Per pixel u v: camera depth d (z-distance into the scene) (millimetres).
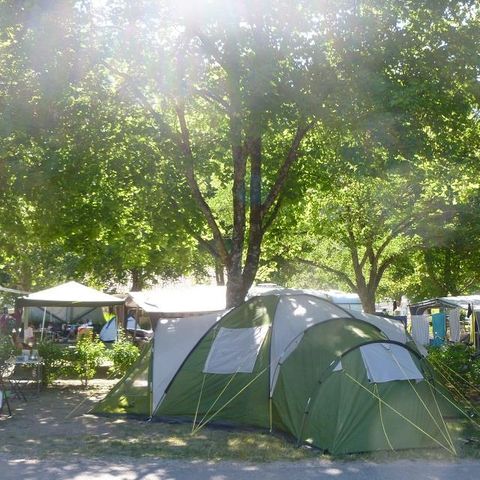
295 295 11758
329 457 8977
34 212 15992
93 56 13328
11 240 17875
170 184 15266
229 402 11109
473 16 13727
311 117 13484
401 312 43438
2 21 12195
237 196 14430
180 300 22969
